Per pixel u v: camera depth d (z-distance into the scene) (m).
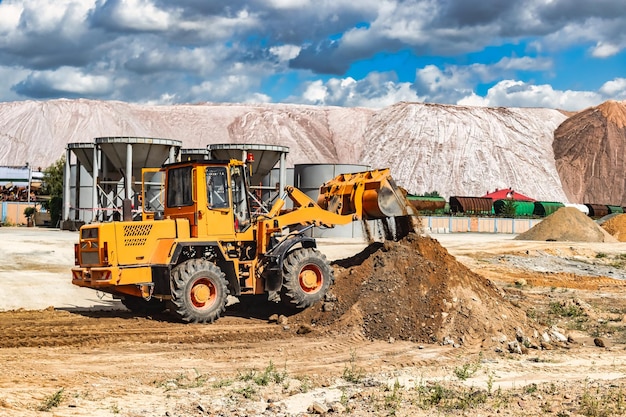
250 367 11.74
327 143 172.75
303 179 52.00
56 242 31.44
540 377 11.47
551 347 14.22
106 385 10.09
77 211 52.84
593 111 183.00
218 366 11.79
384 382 10.77
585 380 11.02
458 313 14.56
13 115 157.62
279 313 16.59
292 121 177.62
